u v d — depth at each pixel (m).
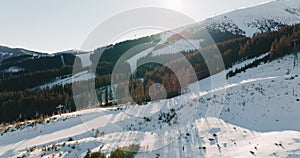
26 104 58.50
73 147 13.74
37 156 13.24
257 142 12.81
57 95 57.31
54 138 16.69
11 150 15.33
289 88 28.69
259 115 22.77
